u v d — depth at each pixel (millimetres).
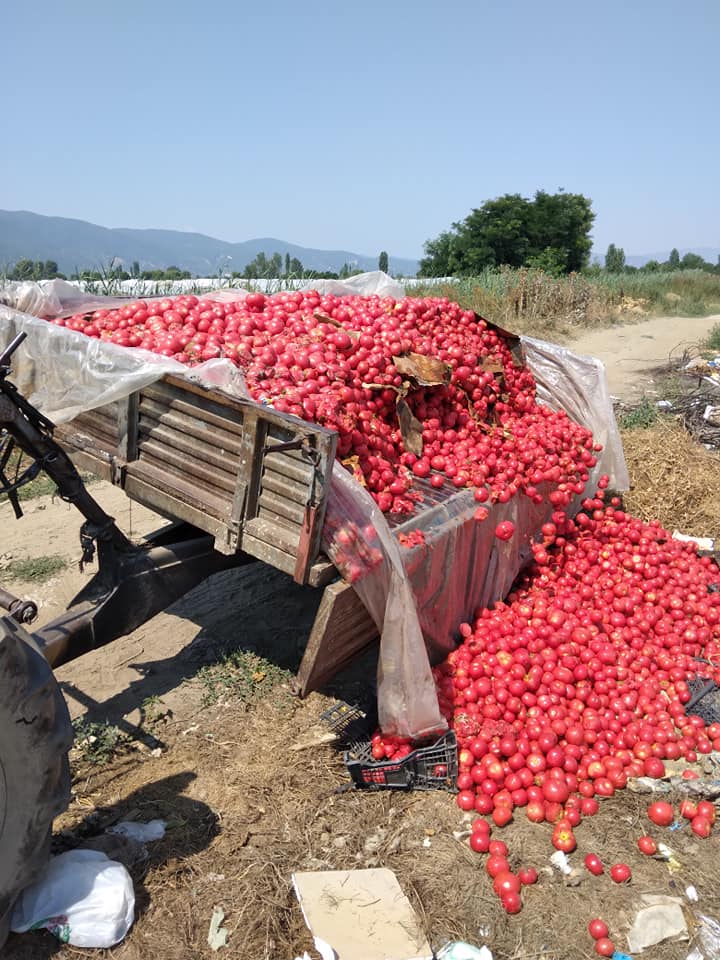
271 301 3391
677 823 2295
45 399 2488
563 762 2389
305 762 2465
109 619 2305
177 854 2074
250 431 2129
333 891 1953
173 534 2652
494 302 11859
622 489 4336
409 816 2279
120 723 2588
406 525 2514
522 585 3391
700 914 2002
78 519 4121
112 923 1797
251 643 3092
